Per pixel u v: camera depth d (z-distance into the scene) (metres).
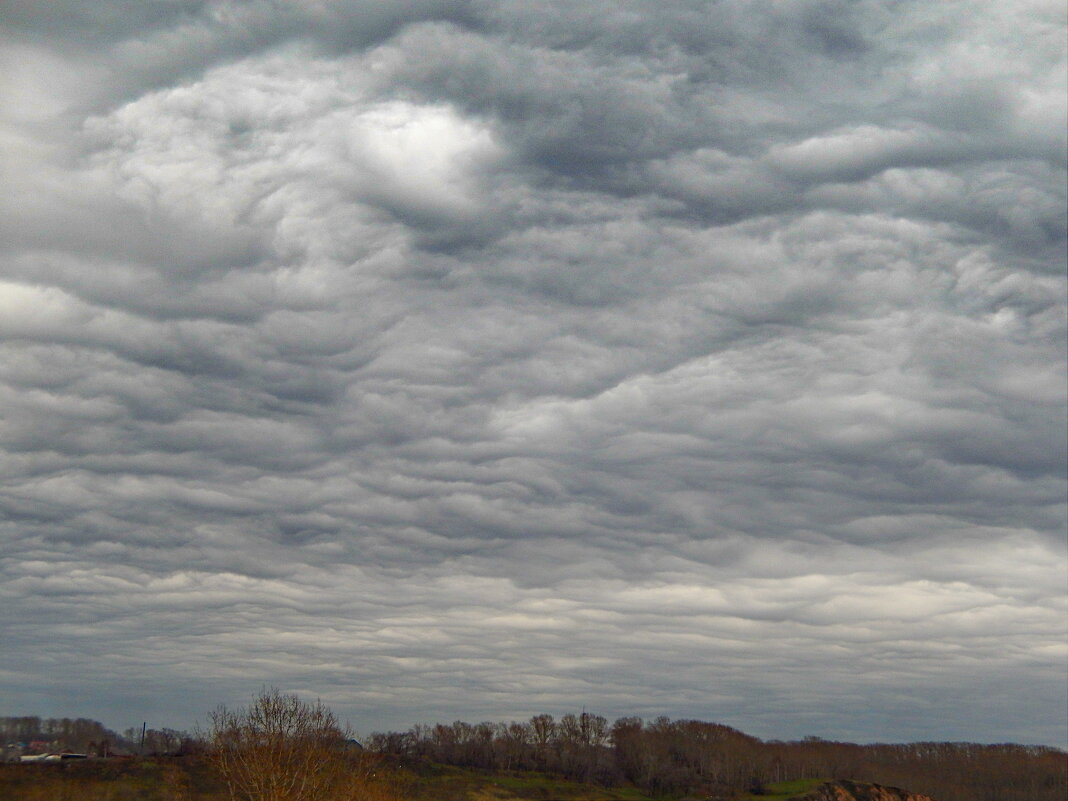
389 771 170.88
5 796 129.75
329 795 117.38
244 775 114.81
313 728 122.06
